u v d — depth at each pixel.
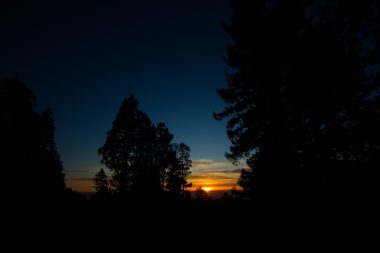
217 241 13.17
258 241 11.21
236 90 15.73
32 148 17.98
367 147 9.20
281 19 13.53
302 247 9.20
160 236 15.23
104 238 14.26
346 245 7.96
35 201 15.66
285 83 12.78
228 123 15.99
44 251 11.08
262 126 14.40
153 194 26.19
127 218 20.58
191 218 21.08
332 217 8.88
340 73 9.86
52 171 18.98
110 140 28.77
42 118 19.52
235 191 17.00
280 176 12.37
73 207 19.72
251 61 14.46
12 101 17.42
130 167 28.31
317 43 10.58
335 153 10.08
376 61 8.78
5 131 16.55
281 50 13.38
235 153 15.88
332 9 9.17
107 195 26.20
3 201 14.24
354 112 9.55
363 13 8.17
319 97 10.52
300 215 10.08
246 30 14.78
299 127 11.87
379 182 8.65
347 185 9.15
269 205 12.48
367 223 8.05
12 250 10.67
